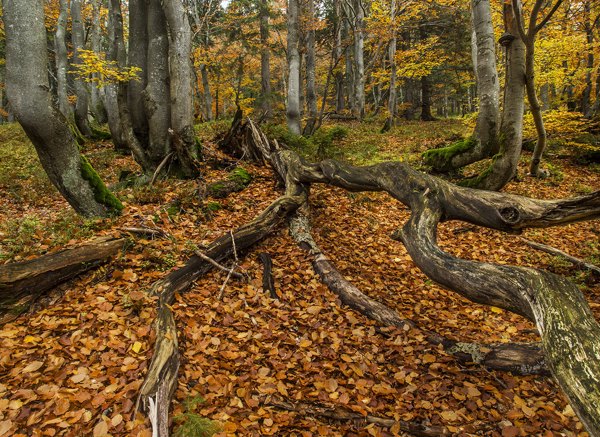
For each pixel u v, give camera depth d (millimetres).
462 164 9664
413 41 26344
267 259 5746
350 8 22188
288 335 4336
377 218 8391
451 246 7379
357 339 4402
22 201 8711
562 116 11133
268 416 3174
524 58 7676
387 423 3244
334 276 5434
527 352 3943
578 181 10617
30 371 3250
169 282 4684
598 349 1995
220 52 23141
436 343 4371
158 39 8617
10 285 3953
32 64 5215
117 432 2752
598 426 1686
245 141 11008
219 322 4375
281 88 40062
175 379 3279
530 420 3412
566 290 2506
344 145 14586
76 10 16734
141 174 9367
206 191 7828
